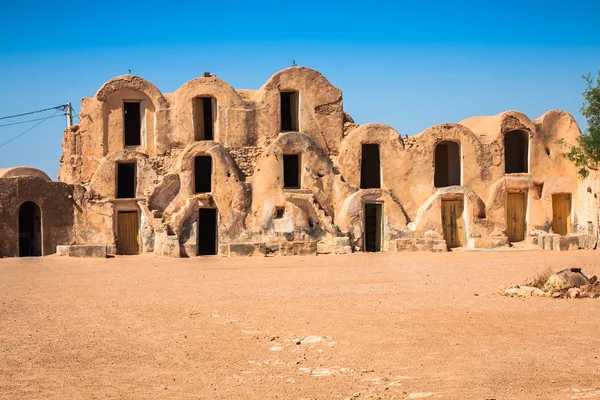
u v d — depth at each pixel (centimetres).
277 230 3681
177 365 1434
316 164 3781
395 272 2731
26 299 2217
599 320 1705
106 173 3712
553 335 1574
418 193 3872
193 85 3831
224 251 3553
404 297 2094
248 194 3734
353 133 3862
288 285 2422
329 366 1405
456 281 2412
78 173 3784
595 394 1173
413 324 1714
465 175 3888
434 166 3916
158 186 3675
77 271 2964
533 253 3416
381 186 3859
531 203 3922
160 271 2936
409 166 3872
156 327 1769
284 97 4100
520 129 3956
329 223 3675
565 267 2680
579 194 3903
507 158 4166
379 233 3834
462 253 3503
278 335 1655
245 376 1353
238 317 1867
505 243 3803
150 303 2114
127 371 1396
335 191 3788
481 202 3872
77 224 3678
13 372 1391
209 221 3894
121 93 3816
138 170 3734
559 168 3978
